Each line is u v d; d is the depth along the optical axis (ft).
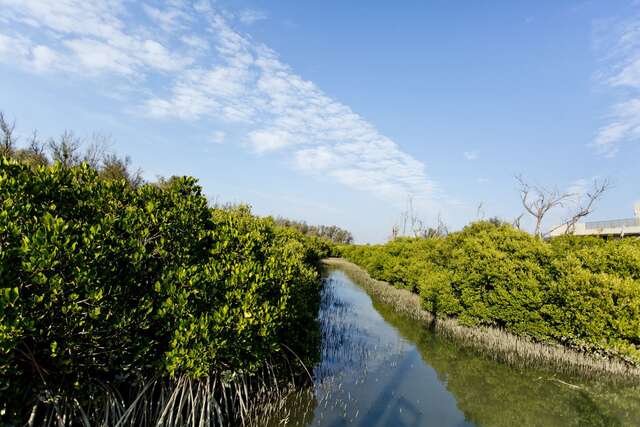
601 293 34.73
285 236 67.26
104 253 16.15
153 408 21.47
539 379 35.40
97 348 16.29
